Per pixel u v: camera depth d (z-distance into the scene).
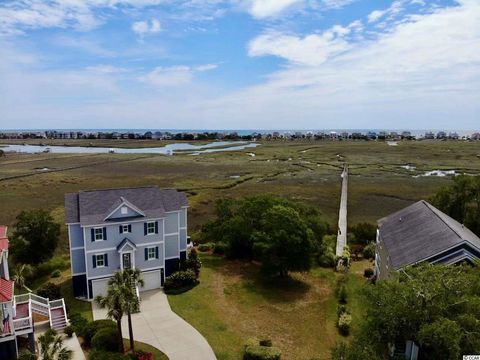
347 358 20.41
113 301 26.33
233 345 29.58
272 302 36.91
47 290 36.00
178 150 195.62
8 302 25.05
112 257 37.94
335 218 64.94
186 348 28.97
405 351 23.09
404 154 164.00
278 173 110.88
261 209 46.44
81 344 29.31
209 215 67.81
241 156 159.88
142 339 30.05
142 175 106.12
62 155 163.38
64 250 50.72
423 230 34.09
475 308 19.22
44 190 85.00
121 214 38.03
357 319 33.06
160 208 40.41
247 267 45.97
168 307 35.66
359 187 89.56
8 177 101.50
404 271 23.56
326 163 134.75
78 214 37.56
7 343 26.09
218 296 38.12
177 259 42.91
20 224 43.03
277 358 27.03
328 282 41.66
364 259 49.03
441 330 17.92
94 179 99.00
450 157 150.25
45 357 23.83
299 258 39.78
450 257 28.39
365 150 184.62
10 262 41.84
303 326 32.53
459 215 47.47
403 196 80.56
